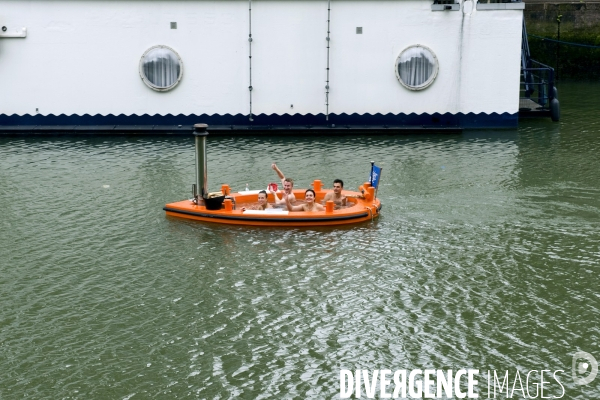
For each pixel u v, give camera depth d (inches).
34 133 1043.9
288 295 539.5
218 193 709.9
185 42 1046.4
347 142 1007.0
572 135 1031.0
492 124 1073.5
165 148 971.9
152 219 690.8
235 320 504.4
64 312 516.1
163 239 642.8
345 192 730.2
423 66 1052.5
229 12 1037.8
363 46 1048.8
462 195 755.4
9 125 1057.5
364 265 589.3
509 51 1051.3
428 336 483.5
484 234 649.0
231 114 1066.7
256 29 1042.1
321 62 1053.2
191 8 1036.5
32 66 1045.2
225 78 1056.2
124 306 524.4
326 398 421.4
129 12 1035.3
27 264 592.4
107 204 733.9
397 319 504.7
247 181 808.3
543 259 597.6
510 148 959.6
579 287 549.3
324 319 505.0
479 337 482.0
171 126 1064.2
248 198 719.1
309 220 665.0
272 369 448.1
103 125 1063.6
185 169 863.1
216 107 1064.2
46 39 1039.0
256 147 976.9
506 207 716.7
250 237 648.4
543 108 1141.1
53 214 705.0
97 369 448.5
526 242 631.2
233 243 634.8
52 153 943.0
